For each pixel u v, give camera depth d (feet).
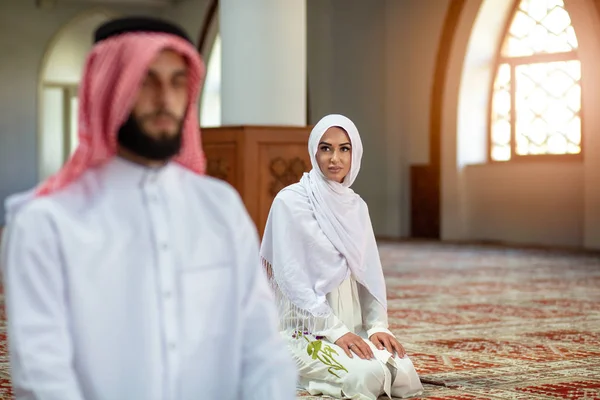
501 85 43.19
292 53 24.85
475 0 42.01
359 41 48.03
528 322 20.04
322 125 12.48
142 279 5.25
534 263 33.88
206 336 5.45
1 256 5.21
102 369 5.17
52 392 4.88
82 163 5.14
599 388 13.26
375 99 47.57
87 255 5.10
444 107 44.37
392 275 30.09
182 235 5.42
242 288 5.63
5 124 56.03
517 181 42.01
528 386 13.33
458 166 44.21
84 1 57.06
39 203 5.09
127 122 5.22
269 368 5.70
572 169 39.68
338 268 12.35
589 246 38.68
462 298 24.35
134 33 5.15
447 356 15.84
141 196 5.33
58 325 5.01
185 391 5.36
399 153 46.80
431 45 44.50
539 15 41.06
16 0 55.88
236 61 24.79
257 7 24.56
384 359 12.13
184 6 56.85
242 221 5.74
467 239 44.39
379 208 48.03
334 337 12.21
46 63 56.85
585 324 19.80
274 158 24.67
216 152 24.97
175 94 5.28
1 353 15.62
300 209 12.41
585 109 38.34
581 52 38.11
